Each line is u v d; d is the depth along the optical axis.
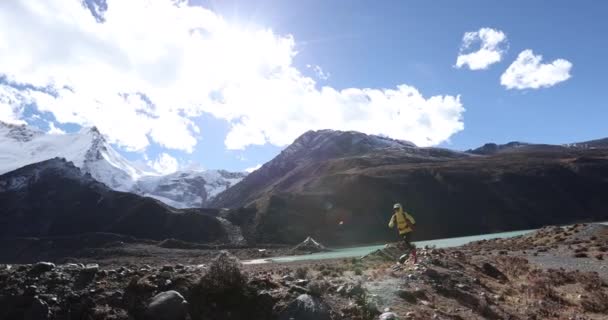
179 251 127.94
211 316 13.02
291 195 186.00
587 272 24.59
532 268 25.94
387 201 178.88
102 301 12.68
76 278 13.52
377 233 159.38
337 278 17.67
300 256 101.00
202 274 14.36
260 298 13.70
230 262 14.24
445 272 18.80
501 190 192.38
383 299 14.66
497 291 18.52
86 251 131.25
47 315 11.77
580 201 185.38
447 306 15.21
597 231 47.03
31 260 136.62
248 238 158.12
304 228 162.62
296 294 13.90
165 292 13.05
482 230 165.75
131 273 14.40
